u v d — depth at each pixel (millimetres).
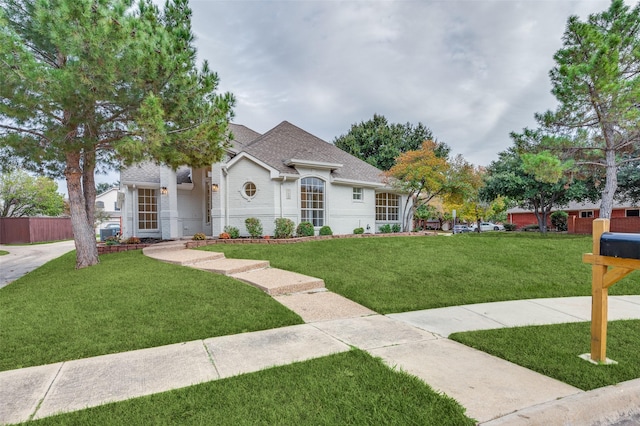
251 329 4457
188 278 6898
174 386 2980
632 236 3211
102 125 8156
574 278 7672
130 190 14953
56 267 9594
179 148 9219
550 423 2500
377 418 2459
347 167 17438
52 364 3490
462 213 29469
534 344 3928
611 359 3557
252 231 13000
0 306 5473
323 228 14477
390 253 9984
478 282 7191
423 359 3523
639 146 14836
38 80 6355
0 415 2568
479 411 2541
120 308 5168
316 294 6305
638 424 2654
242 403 2674
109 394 2865
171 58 7711
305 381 3012
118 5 6832
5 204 27328
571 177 15930
